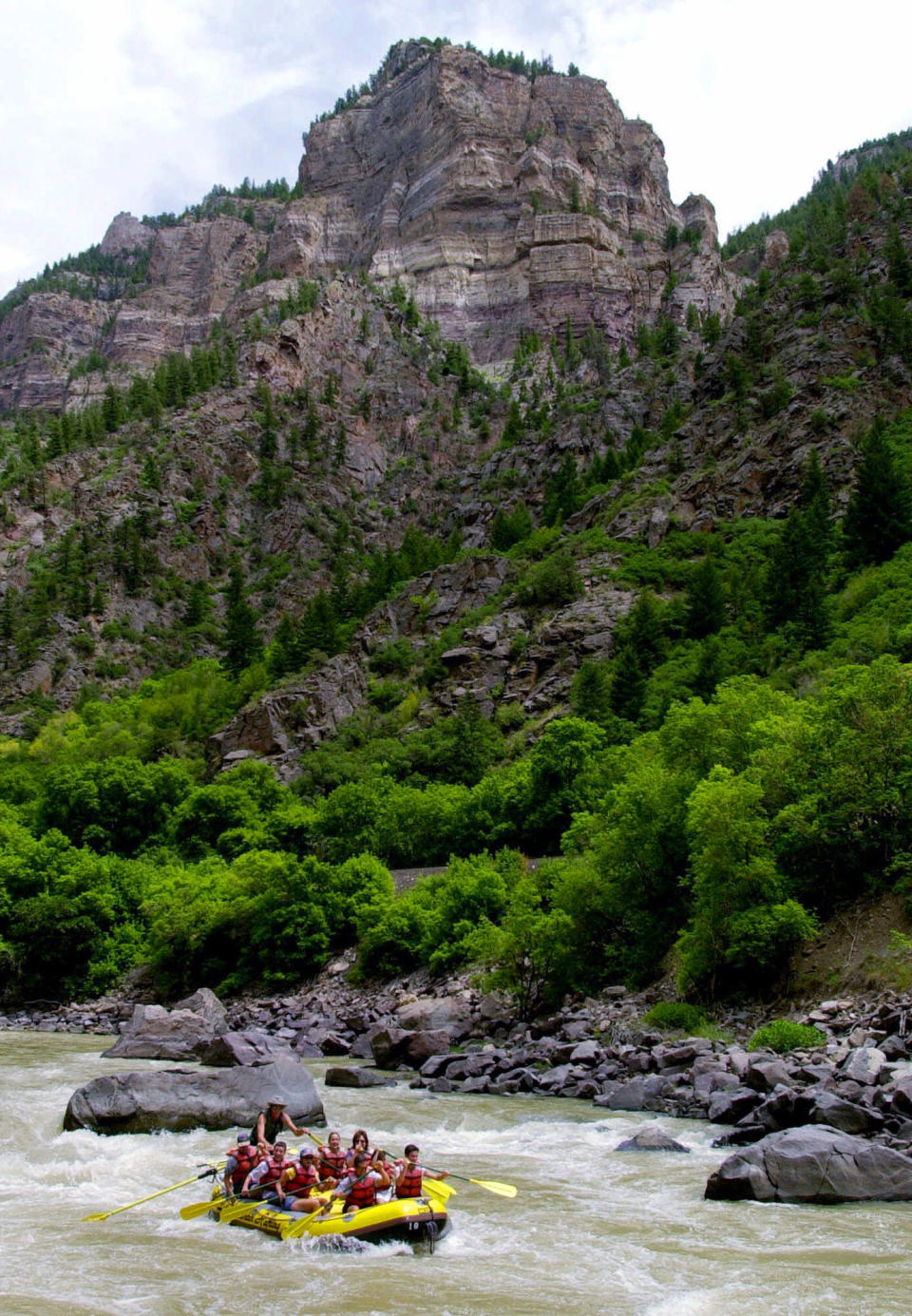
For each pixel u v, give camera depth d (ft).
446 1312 47.80
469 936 147.13
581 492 459.32
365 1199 60.80
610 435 538.47
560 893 140.46
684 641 288.92
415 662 348.59
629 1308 47.96
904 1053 87.61
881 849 121.70
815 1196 64.44
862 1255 54.49
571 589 336.90
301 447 632.79
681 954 123.85
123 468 577.02
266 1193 63.31
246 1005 178.91
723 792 120.78
